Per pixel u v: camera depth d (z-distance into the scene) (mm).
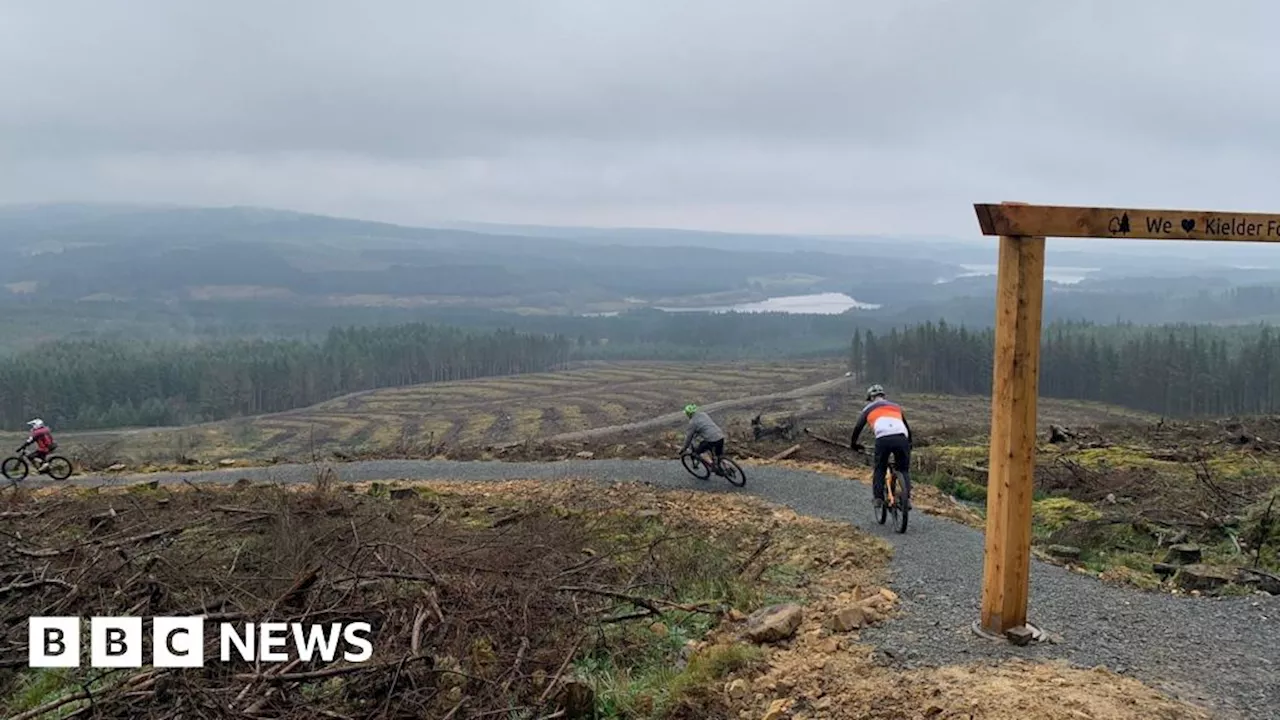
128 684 5898
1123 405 74812
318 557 8906
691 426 15070
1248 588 8078
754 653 6438
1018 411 6320
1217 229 6297
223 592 8109
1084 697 5234
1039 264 6184
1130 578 8430
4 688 7102
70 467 17625
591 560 8867
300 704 5938
